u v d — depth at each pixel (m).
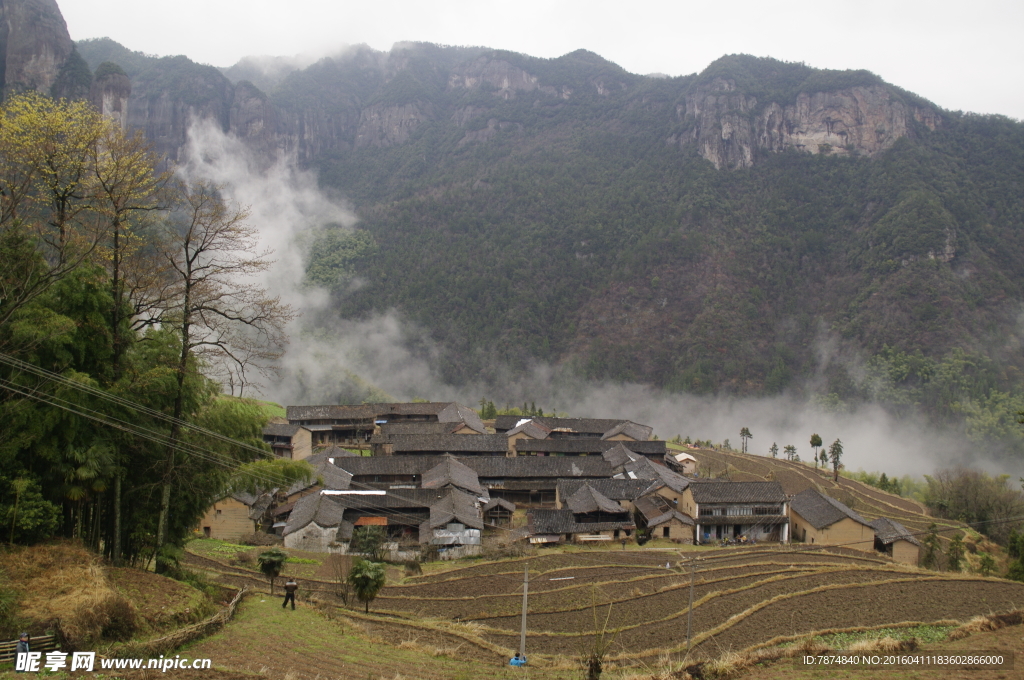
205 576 39.94
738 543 66.88
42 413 29.58
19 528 29.94
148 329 36.78
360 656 31.42
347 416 110.50
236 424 39.56
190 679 24.64
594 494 69.38
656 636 38.56
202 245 35.34
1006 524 84.31
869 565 54.38
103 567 31.27
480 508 69.12
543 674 31.56
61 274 29.97
